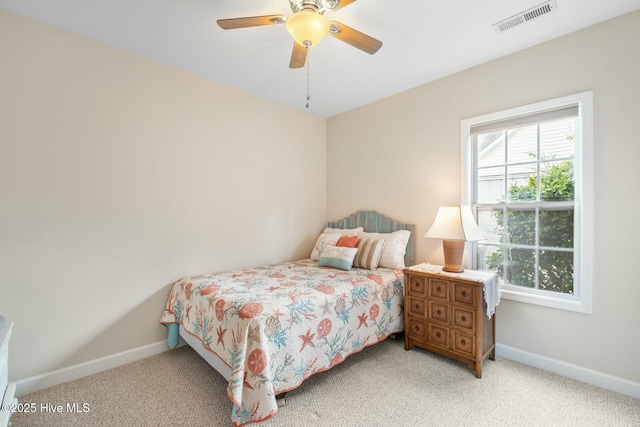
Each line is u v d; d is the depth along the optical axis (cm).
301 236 371
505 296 243
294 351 183
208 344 204
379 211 340
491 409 180
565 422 169
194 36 219
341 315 215
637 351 190
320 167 395
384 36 217
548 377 215
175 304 253
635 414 175
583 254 209
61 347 210
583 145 208
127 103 238
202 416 176
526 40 224
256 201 325
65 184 211
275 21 163
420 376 217
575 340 213
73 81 214
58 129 209
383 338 250
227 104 300
